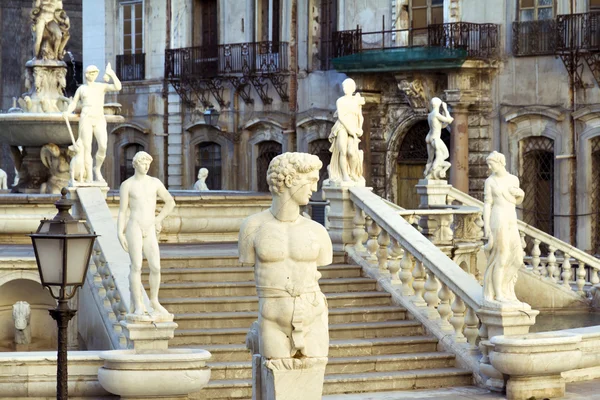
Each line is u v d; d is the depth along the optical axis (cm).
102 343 2172
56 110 3200
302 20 5431
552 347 2003
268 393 1559
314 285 1567
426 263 2288
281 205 1562
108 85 2588
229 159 5800
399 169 5109
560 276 3459
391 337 2258
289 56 5484
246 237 1563
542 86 4578
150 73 6103
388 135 5097
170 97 6022
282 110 5534
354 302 2364
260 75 5541
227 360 2117
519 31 4625
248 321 2236
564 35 4450
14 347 2459
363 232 2539
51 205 2777
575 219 4491
